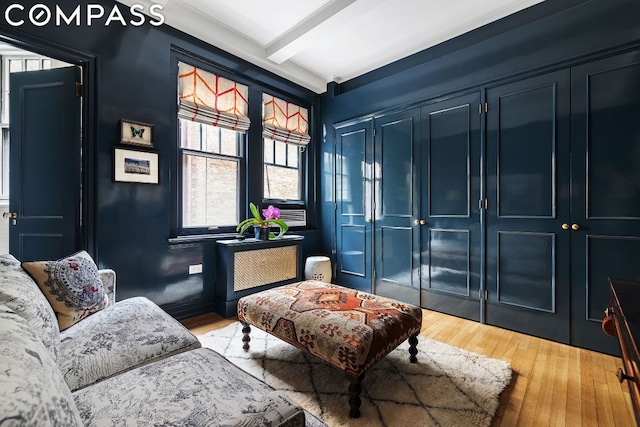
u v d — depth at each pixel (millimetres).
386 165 3258
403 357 1896
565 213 2170
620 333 919
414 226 3023
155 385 875
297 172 3844
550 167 2229
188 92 2695
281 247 3182
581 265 2109
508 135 2426
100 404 801
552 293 2223
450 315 2775
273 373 1709
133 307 1545
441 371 1729
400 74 3117
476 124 2600
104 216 2166
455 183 2734
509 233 2428
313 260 3402
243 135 3195
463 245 2688
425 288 2953
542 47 2252
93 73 2133
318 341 1464
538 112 2283
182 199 2717
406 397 1491
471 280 2641
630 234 1938
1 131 3154
